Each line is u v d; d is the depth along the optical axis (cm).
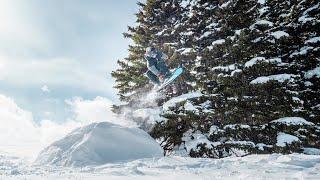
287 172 856
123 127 1233
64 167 975
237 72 1697
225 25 1903
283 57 1969
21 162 1122
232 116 1669
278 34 1780
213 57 1816
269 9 2030
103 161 1073
